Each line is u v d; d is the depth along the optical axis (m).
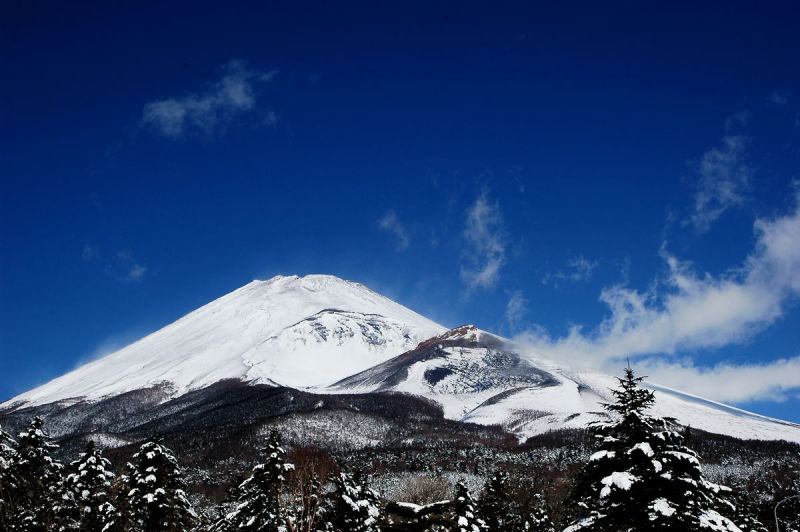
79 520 44.47
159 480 46.38
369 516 37.00
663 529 22.19
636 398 23.95
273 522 38.38
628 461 23.55
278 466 40.06
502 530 50.22
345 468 41.03
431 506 33.72
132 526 45.19
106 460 47.94
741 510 35.38
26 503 41.59
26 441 43.56
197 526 51.31
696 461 22.56
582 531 23.55
